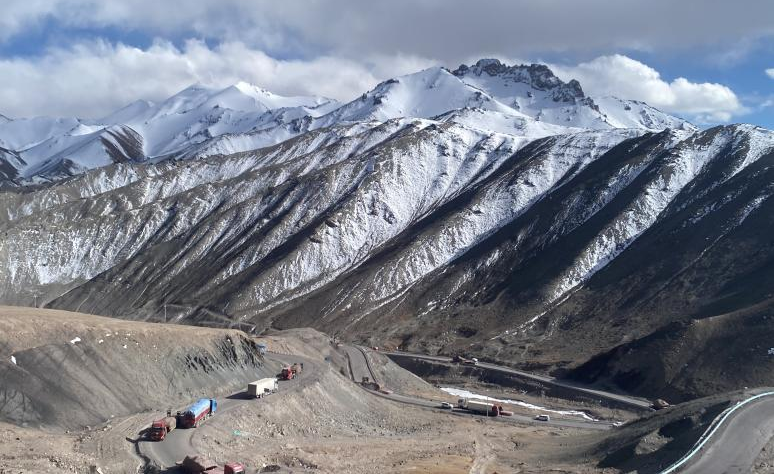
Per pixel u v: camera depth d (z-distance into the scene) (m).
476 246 188.12
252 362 86.31
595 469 57.12
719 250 136.12
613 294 142.38
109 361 67.19
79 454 51.44
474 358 134.25
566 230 175.00
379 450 66.75
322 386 84.31
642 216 166.38
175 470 51.38
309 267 192.00
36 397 58.44
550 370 121.69
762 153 170.38
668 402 96.38
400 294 173.38
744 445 51.44
